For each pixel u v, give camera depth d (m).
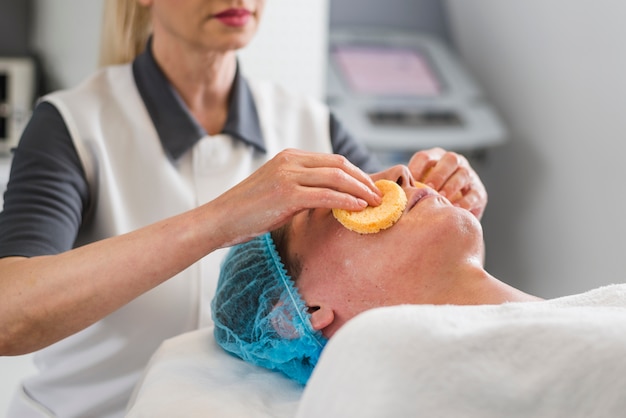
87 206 1.77
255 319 1.41
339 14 3.87
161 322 1.75
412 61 3.68
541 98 3.44
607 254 3.17
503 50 3.64
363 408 0.97
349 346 1.01
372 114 3.36
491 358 1.01
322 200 1.27
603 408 0.98
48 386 1.78
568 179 3.33
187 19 1.75
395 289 1.33
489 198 3.77
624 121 3.03
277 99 2.03
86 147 1.76
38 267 1.41
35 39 3.16
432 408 0.97
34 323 1.40
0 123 3.10
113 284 1.37
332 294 1.35
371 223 1.32
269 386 1.36
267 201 1.29
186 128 1.83
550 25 3.33
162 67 1.88
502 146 3.68
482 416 0.98
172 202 1.80
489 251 3.81
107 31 2.05
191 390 1.32
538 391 0.99
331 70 3.51
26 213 1.61
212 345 1.52
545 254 3.49
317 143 2.01
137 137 1.82
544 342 1.01
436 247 1.33
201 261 1.77
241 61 2.79
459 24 3.92
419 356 0.99
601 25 3.08
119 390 1.74
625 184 3.05
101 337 1.74
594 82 3.15
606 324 1.04
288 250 1.41
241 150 1.90
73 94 1.83
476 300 1.30
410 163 1.69
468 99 3.54
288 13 2.81
